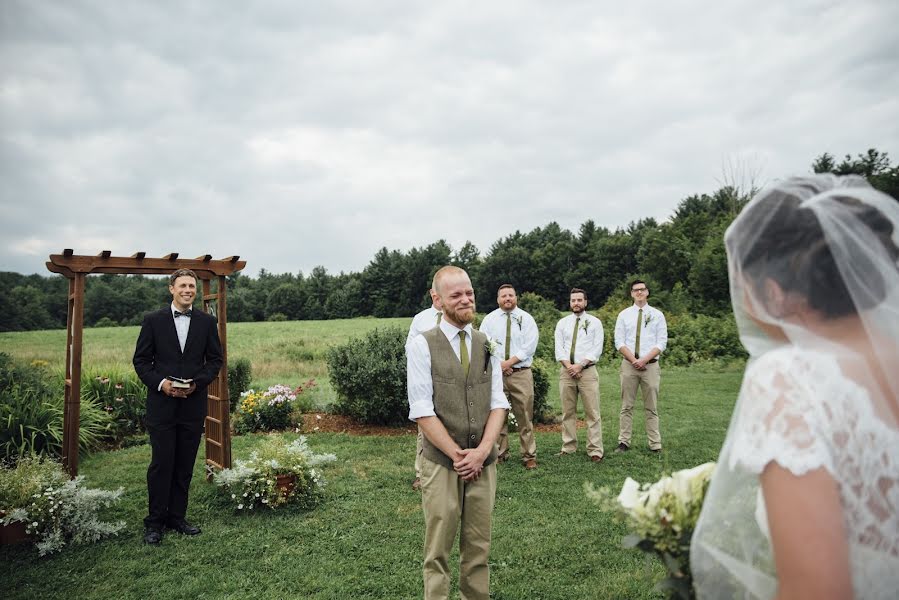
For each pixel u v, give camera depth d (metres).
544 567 3.96
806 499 0.96
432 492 2.92
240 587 3.76
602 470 6.41
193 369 4.79
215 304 6.14
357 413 9.27
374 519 4.97
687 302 25.09
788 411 1.03
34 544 4.51
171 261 5.89
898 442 1.06
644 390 7.30
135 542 4.55
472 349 3.12
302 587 3.73
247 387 11.13
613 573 3.81
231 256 6.14
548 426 9.23
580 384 7.05
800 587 0.94
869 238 1.12
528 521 4.81
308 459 5.59
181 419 4.76
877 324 1.10
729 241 1.23
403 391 9.03
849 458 1.01
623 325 7.39
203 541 4.54
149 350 4.70
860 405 1.04
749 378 1.14
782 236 1.14
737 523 1.20
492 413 3.11
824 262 1.10
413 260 72.31
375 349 9.38
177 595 3.67
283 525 4.86
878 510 1.02
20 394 7.92
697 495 1.41
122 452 7.87
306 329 41.78
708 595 1.26
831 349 1.10
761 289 1.16
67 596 3.70
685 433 8.23
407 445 7.85
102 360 20.16
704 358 17.39
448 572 2.93
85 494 4.77
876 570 1.00
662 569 3.84
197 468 6.92
